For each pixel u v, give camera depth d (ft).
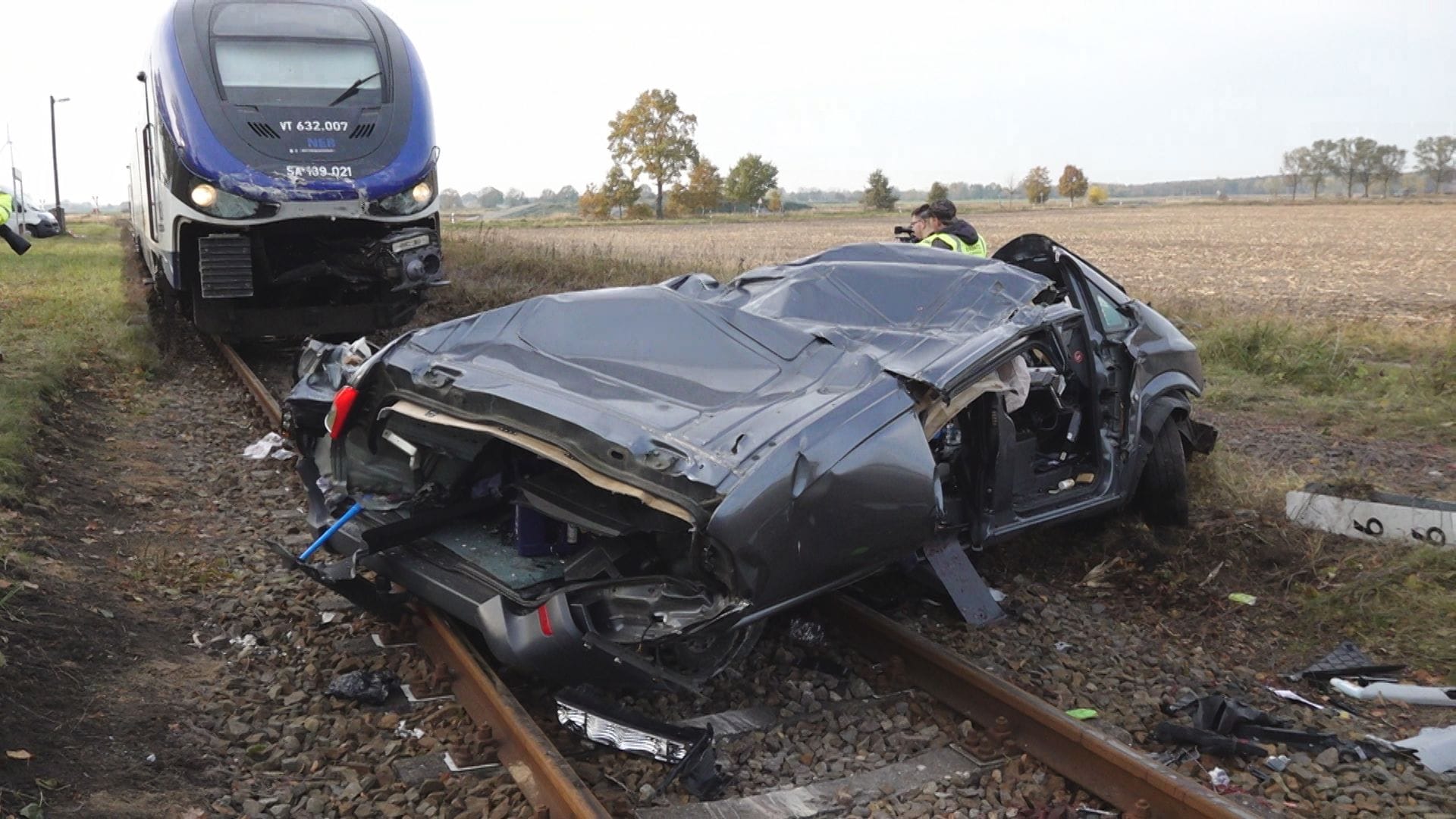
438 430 15.34
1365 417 32.01
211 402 32.07
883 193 403.75
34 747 12.01
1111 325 20.38
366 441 16.72
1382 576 18.75
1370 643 17.19
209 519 21.31
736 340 15.31
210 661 15.29
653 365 14.87
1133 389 19.81
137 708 13.47
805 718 14.23
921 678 15.10
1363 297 75.66
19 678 13.21
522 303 16.79
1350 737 14.01
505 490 15.92
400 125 35.04
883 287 17.97
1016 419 19.06
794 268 19.43
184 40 33.78
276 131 33.24
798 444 12.74
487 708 13.61
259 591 17.54
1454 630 17.17
